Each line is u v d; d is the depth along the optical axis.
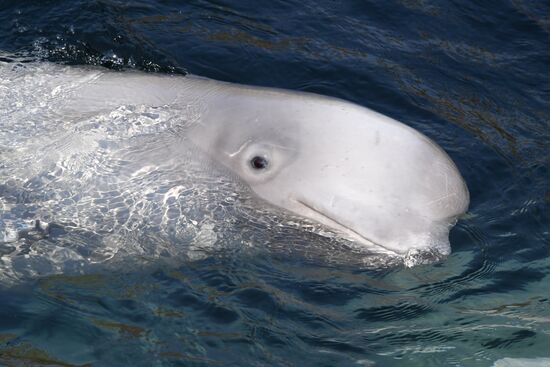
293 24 13.79
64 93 9.42
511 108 12.57
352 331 8.11
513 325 8.32
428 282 8.67
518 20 14.87
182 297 8.30
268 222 8.53
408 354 7.94
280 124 8.73
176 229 8.63
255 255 8.70
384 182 8.32
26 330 7.91
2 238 8.48
